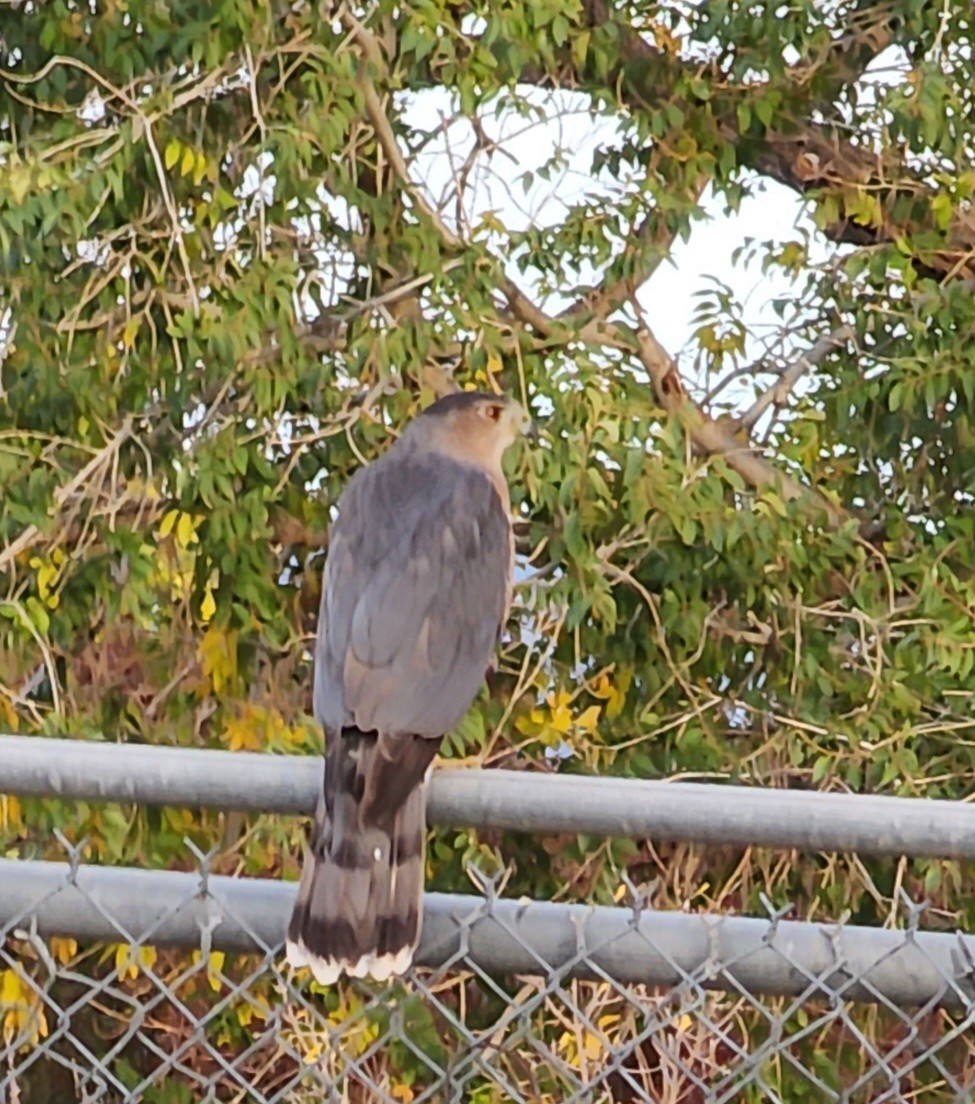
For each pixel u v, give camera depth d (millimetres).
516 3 11305
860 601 11953
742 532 11305
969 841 3797
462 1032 4129
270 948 3994
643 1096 4203
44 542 11570
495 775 3980
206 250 11461
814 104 13367
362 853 4031
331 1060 5711
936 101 12000
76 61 11047
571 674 11977
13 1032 10523
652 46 13359
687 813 3867
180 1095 11078
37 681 11719
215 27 10961
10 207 10391
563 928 3949
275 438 11492
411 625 5461
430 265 11539
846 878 12008
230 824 11500
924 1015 3977
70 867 3928
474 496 6027
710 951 3914
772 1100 4223
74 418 11438
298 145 10945
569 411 11188
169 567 11859
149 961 9094
